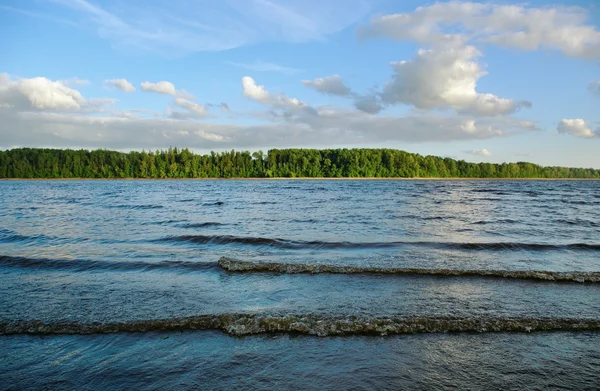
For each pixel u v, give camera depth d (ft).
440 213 93.45
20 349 20.58
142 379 17.65
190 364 19.07
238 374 18.12
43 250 46.88
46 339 21.77
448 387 17.11
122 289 30.86
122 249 47.50
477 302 27.71
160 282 32.91
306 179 524.93
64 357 19.75
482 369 18.70
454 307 26.63
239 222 75.36
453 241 53.11
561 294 29.73
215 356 19.93
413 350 20.62
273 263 37.83
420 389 16.92
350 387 17.04
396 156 560.20
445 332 22.88
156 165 542.16
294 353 20.25
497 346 21.16
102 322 23.79
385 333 22.63
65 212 96.58
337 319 24.25
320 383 17.37
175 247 48.93
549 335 22.58
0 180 492.54
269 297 28.76
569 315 25.34
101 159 542.57
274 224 72.33
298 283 32.37
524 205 120.78
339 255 44.01
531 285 32.01
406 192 205.36
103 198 157.07
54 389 16.80
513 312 25.77
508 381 17.65
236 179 527.40
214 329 23.18
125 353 20.20
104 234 59.47
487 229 65.98
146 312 25.50
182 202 133.18
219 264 38.47
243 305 26.99
